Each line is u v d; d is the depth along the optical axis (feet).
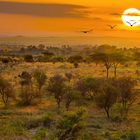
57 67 432.25
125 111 172.96
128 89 177.27
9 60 507.71
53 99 217.36
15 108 189.78
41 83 232.12
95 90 210.38
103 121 151.74
